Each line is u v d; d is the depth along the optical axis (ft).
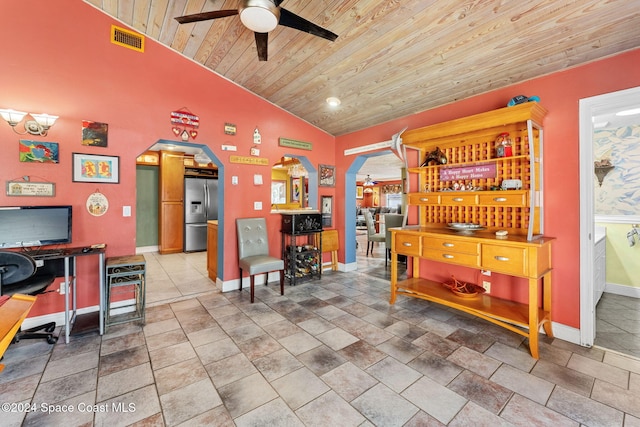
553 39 6.86
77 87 9.02
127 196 9.90
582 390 5.89
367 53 8.71
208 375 6.42
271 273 13.51
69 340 7.89
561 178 7.91
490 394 5.78
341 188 15.51
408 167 11.35
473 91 9.52
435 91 9.88
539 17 6.38
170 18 9.03
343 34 8.16
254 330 8.59
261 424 5.02
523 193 7.86
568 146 7.77
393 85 10.02
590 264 7.59
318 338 8.11
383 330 8.59
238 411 5.33
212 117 11.59
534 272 7.07
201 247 21.33
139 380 6.23
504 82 8.79
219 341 7.93
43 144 8.56
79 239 9.14
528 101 7.72
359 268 16.30
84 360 6.97
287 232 13.10
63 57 8.81
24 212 7.89
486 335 8.28
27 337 7.55
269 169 13.26
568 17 6.22
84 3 9.09
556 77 7.93
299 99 12.37
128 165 9.88
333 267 15.69
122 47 9.71
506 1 6.21
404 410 5.36
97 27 9.30
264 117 13.05
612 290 11.80
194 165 21.40
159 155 20.75
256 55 9.90
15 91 8.19
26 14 8.33
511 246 7.43
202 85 11.33
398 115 12.12
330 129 14.88
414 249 9.71
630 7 5.73
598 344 7.75
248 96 12.55
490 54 7.75
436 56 8.21
